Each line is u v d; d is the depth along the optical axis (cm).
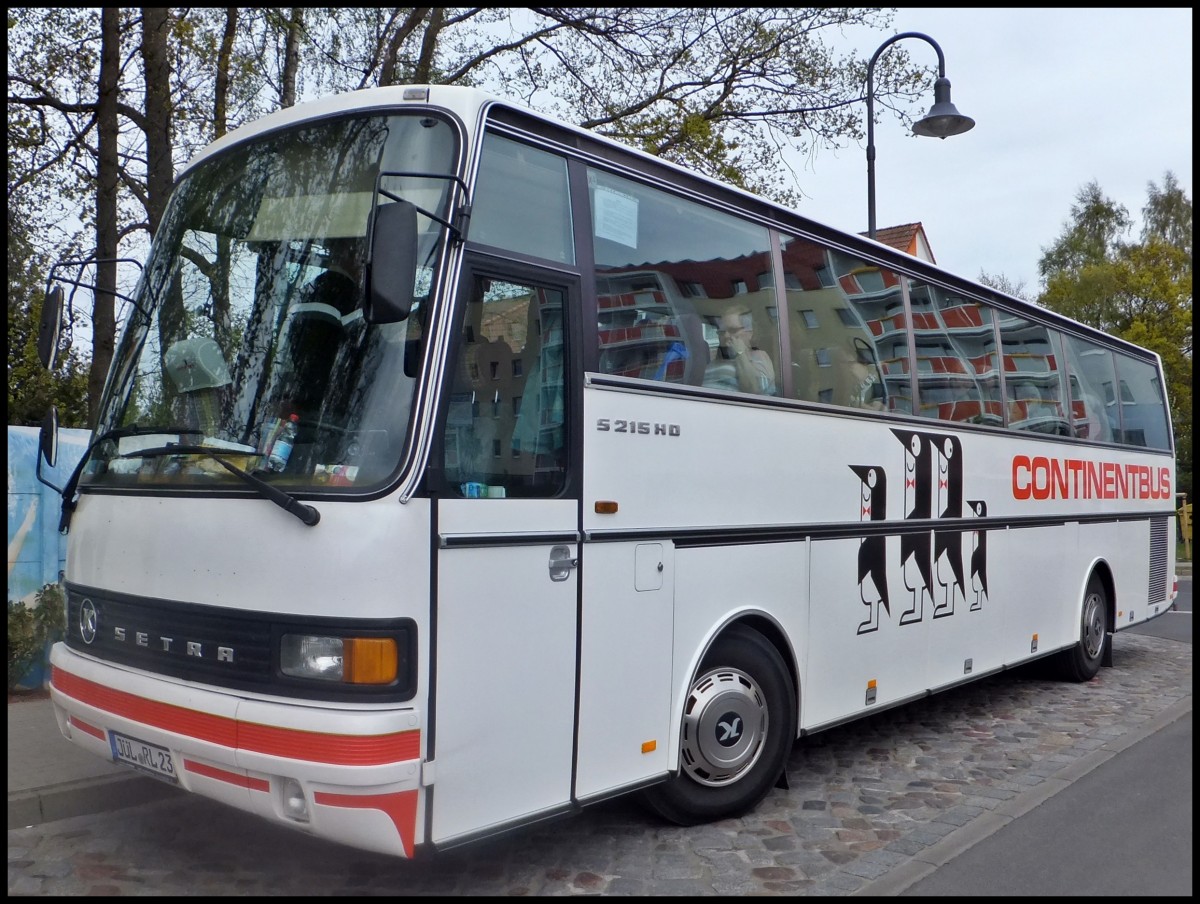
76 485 506
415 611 395
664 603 519
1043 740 781
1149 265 3681
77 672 473
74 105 1098
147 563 446
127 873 480
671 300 541
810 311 655
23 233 1121
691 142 1458
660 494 518
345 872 485
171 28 1047
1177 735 802
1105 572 1082
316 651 388
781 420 608
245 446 427
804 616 623
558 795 458
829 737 785
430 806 401
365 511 391
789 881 488
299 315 443
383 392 409
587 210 494
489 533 425
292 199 468
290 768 382
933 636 762
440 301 414
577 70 1430
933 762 712
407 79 1326
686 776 548
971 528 819
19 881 469
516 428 445
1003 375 897
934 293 808
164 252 519
